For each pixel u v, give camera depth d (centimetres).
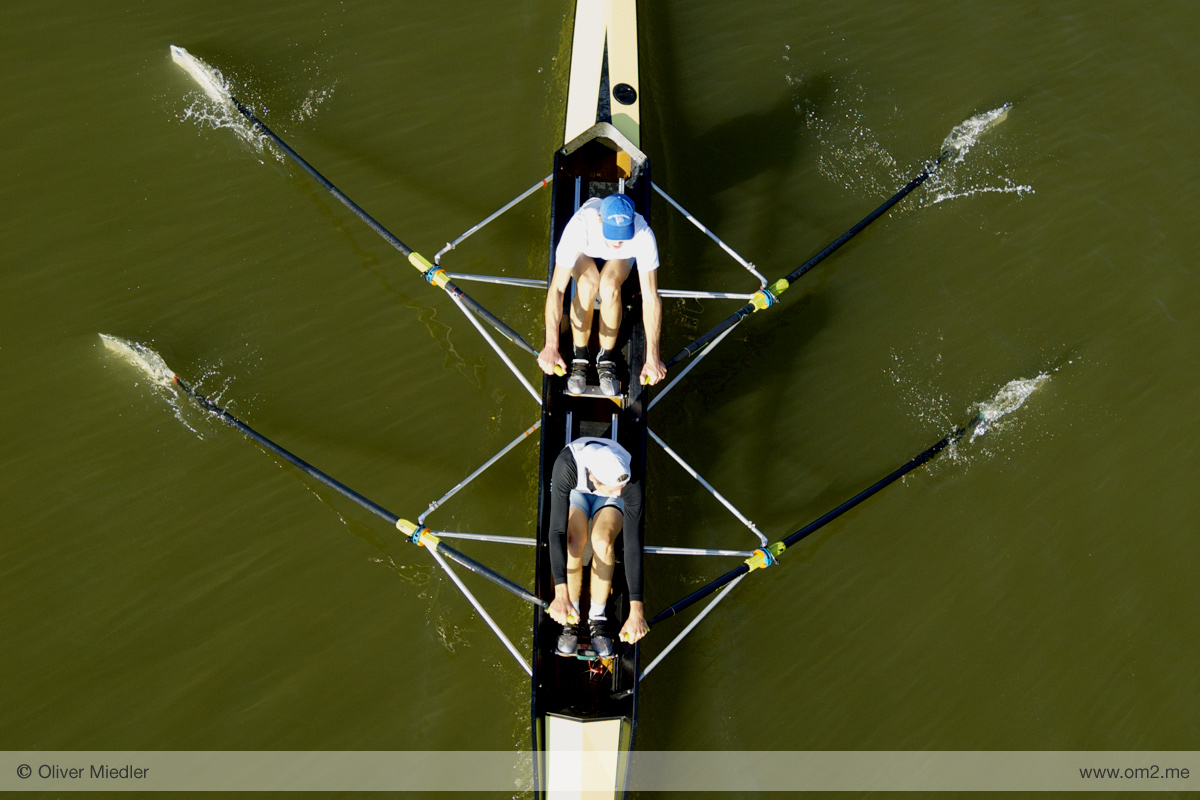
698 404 737
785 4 979
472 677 598
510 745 578
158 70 837
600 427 637
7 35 830
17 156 773
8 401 663
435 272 680
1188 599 675
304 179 793
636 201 703
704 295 696
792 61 937
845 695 623
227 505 643
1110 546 694
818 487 709
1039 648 648
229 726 569
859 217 845
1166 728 623
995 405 753
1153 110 940
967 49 966
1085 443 740
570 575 544
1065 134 914
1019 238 847
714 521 686
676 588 657
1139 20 1009
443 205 792
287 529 639
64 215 751
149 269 736
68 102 807
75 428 659
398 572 633
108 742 559
